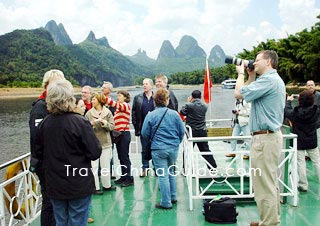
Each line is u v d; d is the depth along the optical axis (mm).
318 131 10336
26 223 4469
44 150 3072
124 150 6012
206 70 8984
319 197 5172
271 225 3584
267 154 3490
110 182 5879
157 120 4750
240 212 4637
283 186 4863
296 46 59031
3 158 21781
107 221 4562
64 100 3020
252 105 3604
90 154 3078
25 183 4426
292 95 5926
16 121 42094
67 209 3148
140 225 4391
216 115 34656
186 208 4902
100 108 5449
